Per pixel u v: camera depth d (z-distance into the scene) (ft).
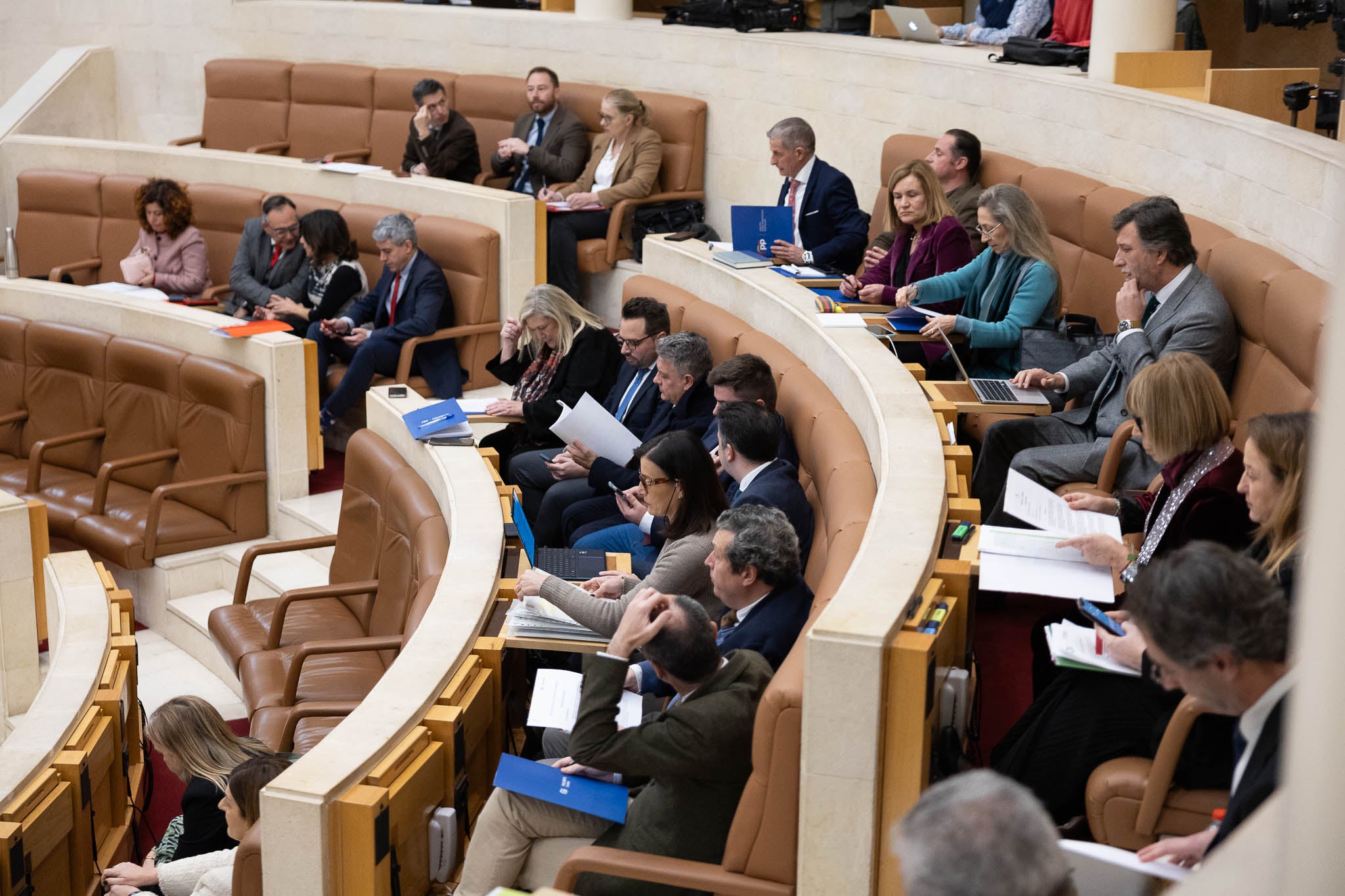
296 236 64.59
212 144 85.87
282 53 87.45
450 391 61.31
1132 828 22.02
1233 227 40.42
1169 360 26.08
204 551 53.36
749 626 26.84
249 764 29.04
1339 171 34.04
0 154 81.92
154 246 70.44
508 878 25.79
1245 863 7.95
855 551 27.35
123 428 58.23
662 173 70.95
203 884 28.25
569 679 28.71
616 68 74.33
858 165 63.00
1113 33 49.08
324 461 61.21
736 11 69.67
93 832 34.55
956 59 56.85
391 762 24.95
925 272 45.11
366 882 24.04
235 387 53.72
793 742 22.49
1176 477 26.40
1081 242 46.52
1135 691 22.68
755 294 47.62
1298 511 21.24
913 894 12.49
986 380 37.60
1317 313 31.27
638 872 23.43
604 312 69.21
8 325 61.62
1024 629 35.09
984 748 29.73
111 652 38.47
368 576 43.78
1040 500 26.78
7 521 43.78
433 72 78.38
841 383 38.63
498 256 62.85
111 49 91.45
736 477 33.76
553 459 45.42
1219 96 45.60
